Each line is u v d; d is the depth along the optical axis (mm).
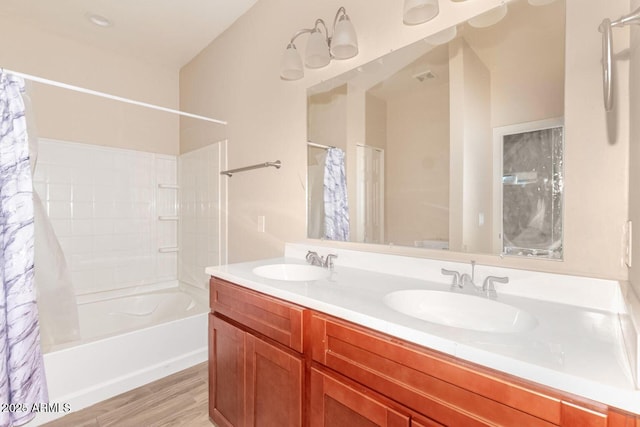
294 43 1909
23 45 2369
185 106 3066
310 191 1842
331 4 1699
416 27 1369
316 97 1804
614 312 873
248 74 2275
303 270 1593
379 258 1442
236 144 2396
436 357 722
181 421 1585
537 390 588
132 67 2906
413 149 1386
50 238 1726
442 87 1292
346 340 917
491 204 1154
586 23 954
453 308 1051
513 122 1103
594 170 938
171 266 3086
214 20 2383
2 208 1410
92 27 2439
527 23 1075
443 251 1288
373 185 1535
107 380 1791
